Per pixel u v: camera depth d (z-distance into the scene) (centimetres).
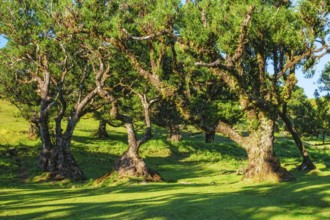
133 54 2553
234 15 2058
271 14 2044
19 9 3052
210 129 2519
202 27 2153
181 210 1387
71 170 3008
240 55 2100
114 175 2689
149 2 2409
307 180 2177
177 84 2612
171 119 3825
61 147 3062
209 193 1864
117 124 4569
